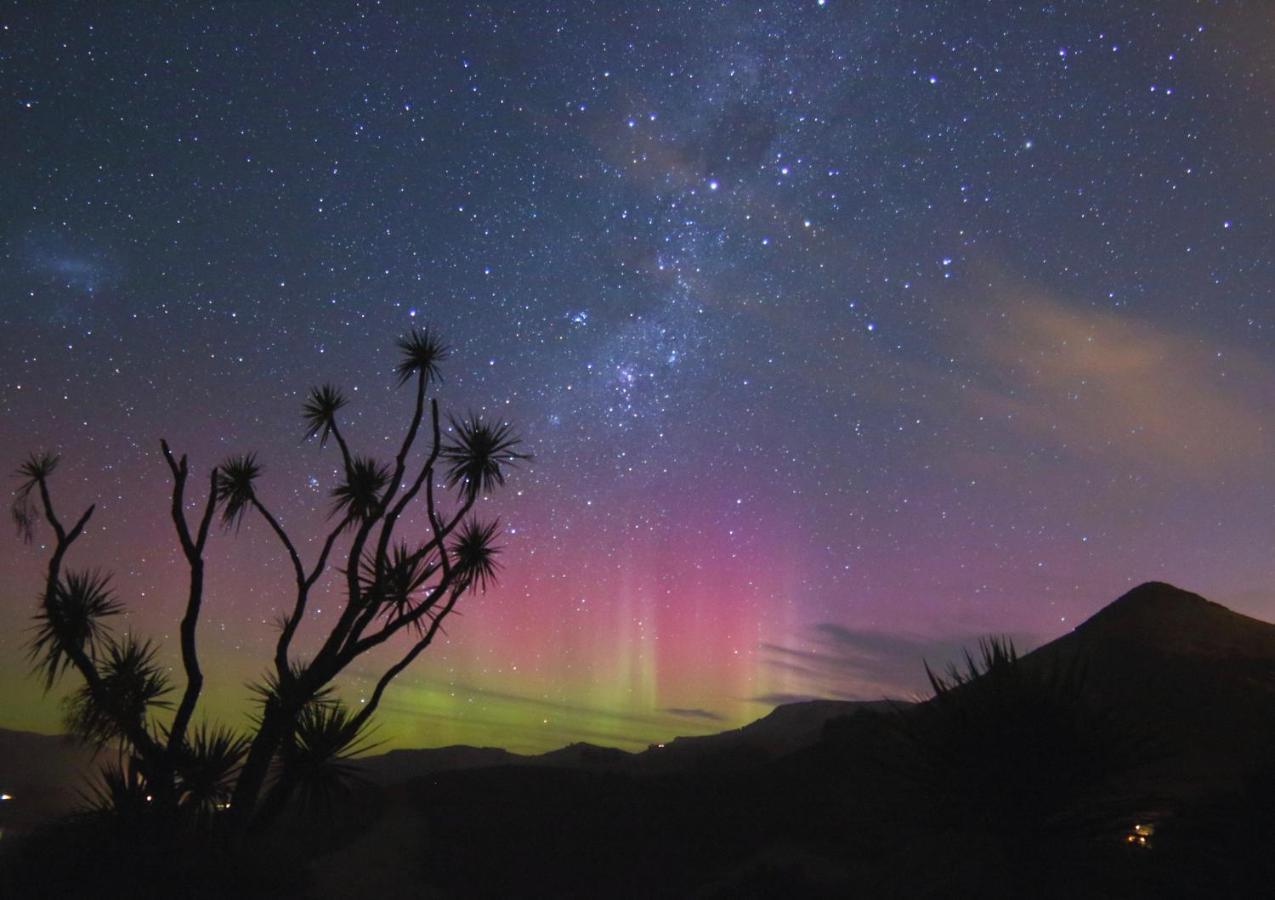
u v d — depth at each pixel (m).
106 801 9.27
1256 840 4.97
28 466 10.28
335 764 9.89
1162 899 4.70
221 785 9.65
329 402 11.57
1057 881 4.67
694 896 11.25
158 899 8.15
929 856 5.86
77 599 9.73
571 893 12.16
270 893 8.94
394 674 10.28
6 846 9.18
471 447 10.94
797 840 12.41
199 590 10.16
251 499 10.80
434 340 11.36
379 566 10.63
